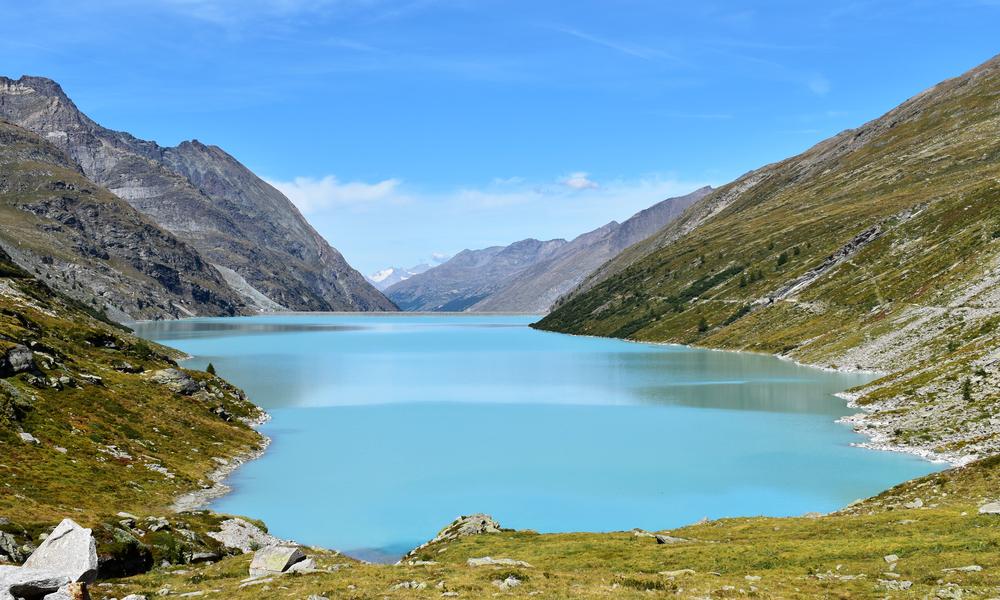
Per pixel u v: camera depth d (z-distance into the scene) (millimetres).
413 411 152500
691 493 90750
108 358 146375
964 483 67812
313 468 105188
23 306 177375
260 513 84562
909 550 43125
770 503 85750
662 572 43406
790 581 39125
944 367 138625
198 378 146875
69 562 32938
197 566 52906
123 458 94875
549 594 36000
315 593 37438
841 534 52562
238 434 122312
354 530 79062
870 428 122062
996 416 105062
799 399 156625
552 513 84312
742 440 119000
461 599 35469
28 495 71625
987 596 32969
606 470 102688
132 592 41188
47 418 98188
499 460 109250
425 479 99062
